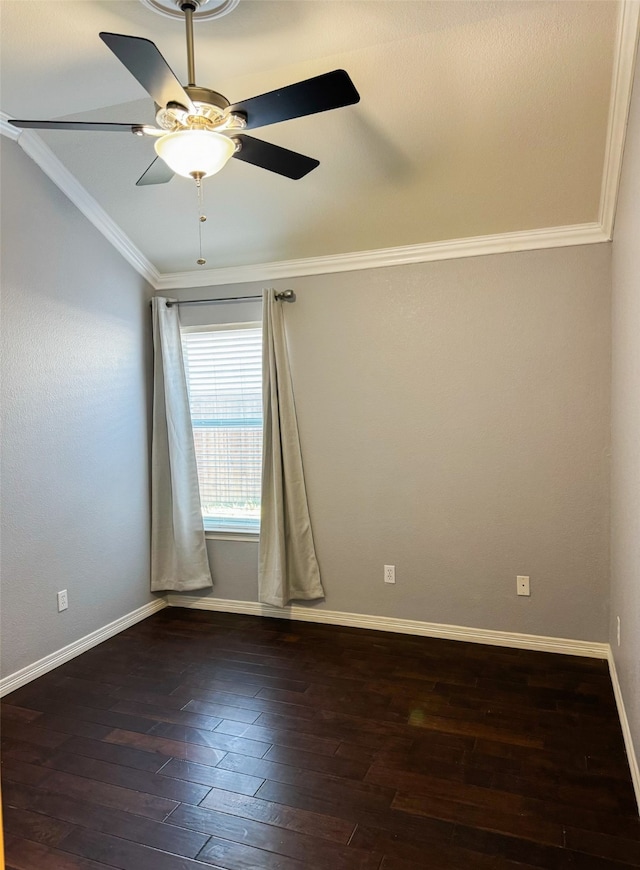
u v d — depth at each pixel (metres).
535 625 3.52
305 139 2.97
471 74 2.52
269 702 2.96
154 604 4.32
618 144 2.57
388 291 3.76
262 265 4.04
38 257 3.32
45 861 1.93
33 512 3.28
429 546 3.74
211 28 2.25
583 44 2.32
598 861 1.88
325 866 1.89
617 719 2.71
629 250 2.38
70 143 3.20
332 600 4.01
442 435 3.68
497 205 3.26
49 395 3.40
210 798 2.24
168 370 4.25
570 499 3.42
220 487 4.36
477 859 1.90
